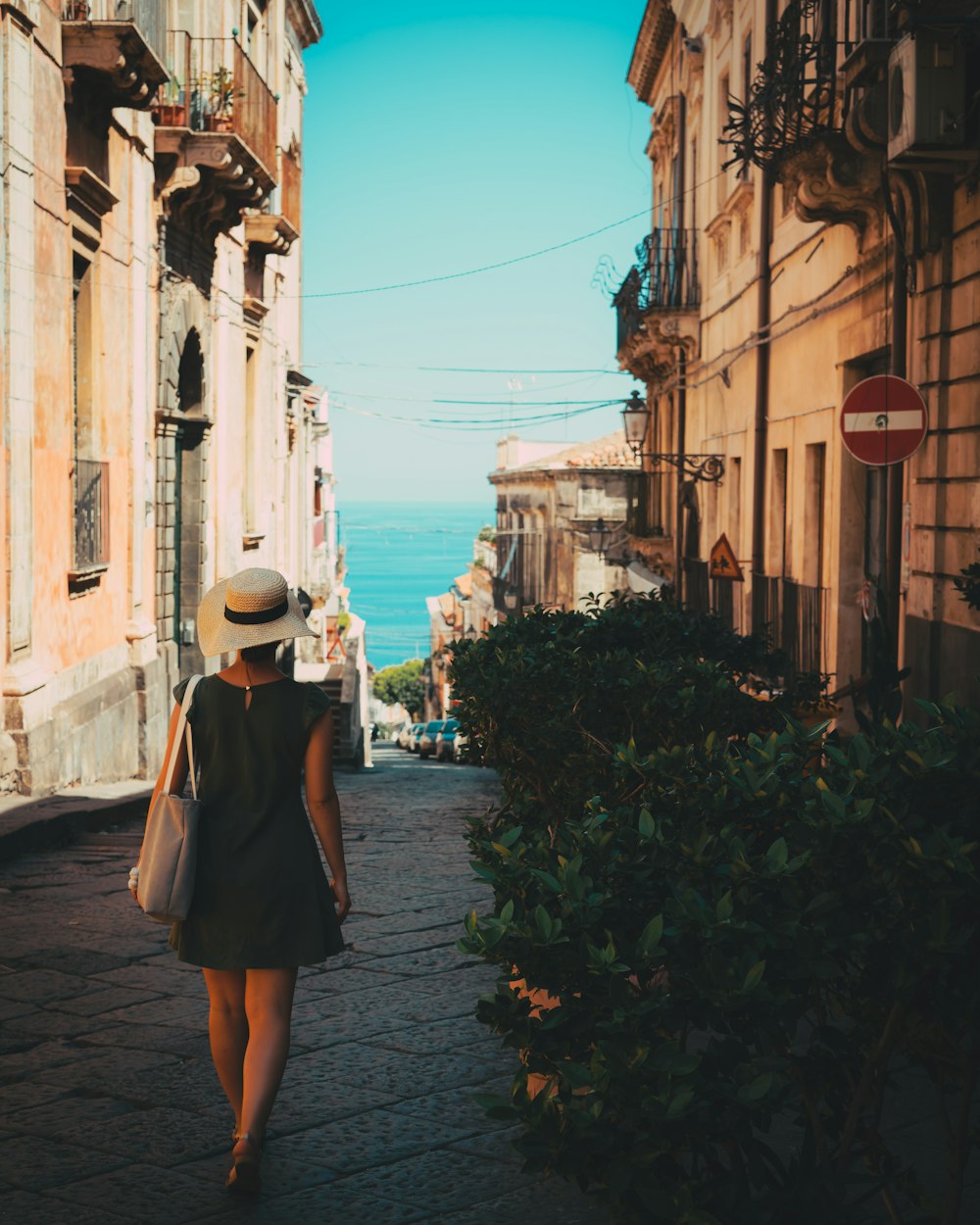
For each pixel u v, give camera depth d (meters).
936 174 8.76
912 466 9.51
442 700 69.62
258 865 3.80
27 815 9.59
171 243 16.70
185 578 18.62
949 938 2.62
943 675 8.91
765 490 15.88
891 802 2.72
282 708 3.88
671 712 6.22
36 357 11.41
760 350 15.84
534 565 48.72
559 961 2.68
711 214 20.16
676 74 24.31
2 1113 4.41
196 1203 3.72
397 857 9.14
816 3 10.27
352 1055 4.97
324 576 35.97
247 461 23.27
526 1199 3.74
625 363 27.92
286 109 27.30
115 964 6.17
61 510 12.24
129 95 13.04
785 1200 2.53
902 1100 4.35
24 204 10.97
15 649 10.94
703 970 2.55
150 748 15.02
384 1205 3.70
